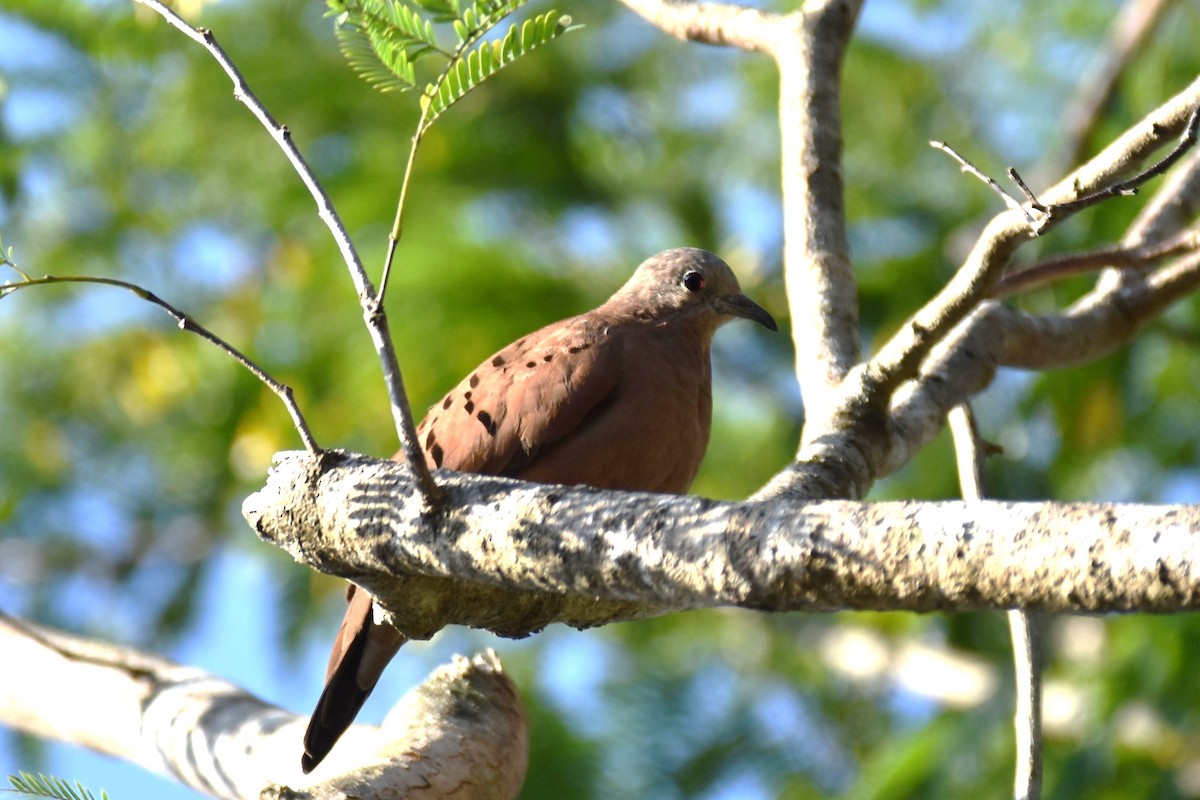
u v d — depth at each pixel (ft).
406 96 41.70
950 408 25.27
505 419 26.17
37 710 30.50
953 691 43.14
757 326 42.55
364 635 23.80
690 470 27.99
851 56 48.37
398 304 39.32
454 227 40.47
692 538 14.89
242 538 45.37
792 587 14.35
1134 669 35.60
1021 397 41.91
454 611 18.66
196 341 47.55
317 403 42.34
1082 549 12.90
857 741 42.68
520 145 41.96
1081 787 34.63
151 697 28.86
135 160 48.14
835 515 14.32
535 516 15.90
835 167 27.78
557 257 41.14
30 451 48.08
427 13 17.83
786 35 29.45
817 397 25.16
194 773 27.55
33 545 47.47
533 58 42.88
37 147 46.80
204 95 43.62
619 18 45.98
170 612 46.32
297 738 26.25
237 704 28.07
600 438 26.17
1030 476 41.42
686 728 40.68
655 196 43.60
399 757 22.85
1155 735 35.35
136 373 47.62
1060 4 50.14
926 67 49.19
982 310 26.94
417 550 16.79
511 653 41.50
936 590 13.69
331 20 41.39
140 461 47.42
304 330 43.34
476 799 22.85
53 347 49.70
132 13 41.86
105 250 49.08
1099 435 40.65
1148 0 41.63
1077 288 41.11
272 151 44.01
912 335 21.61
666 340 28.63
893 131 48.03
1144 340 42.09
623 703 40.73
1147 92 44.04
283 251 44.62
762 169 45.50
